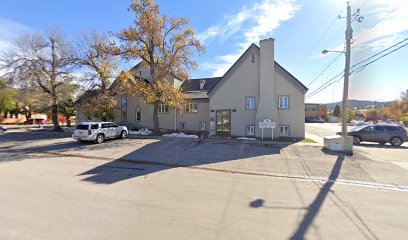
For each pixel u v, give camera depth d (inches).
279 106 771.4
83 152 518.9
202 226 169.3
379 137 646.5
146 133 895.1
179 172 343.0
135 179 300.7
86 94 985.5
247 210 200.1
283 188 266.5
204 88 1119.0
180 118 1027.9
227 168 370.9
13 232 158.2
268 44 768.9
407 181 298.4
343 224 174.7
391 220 181.9
